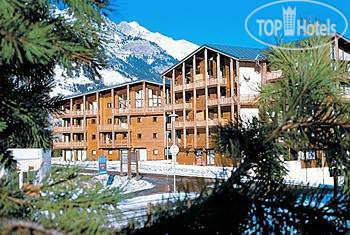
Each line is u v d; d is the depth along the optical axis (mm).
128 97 53469
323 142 2025
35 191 1511
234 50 39594
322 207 1864
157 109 51938
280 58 2145
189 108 44375
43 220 1325
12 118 2090
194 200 1754
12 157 1989
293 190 1874
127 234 1518
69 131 56156
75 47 1648
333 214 1856
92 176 1740
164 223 1654
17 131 2211
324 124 2020
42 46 1460
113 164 47594
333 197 1880
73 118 56594
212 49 40719
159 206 1716
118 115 53875
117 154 54469
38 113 2283
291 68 2117
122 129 53469
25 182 1640
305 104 2027
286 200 1845
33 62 1554
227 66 40406
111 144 54062
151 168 40219
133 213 1686
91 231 1323
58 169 1722
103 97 55500
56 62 1782
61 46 1608
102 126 54531
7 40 1412
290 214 1845
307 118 2023
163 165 43938
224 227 1766
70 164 1825
